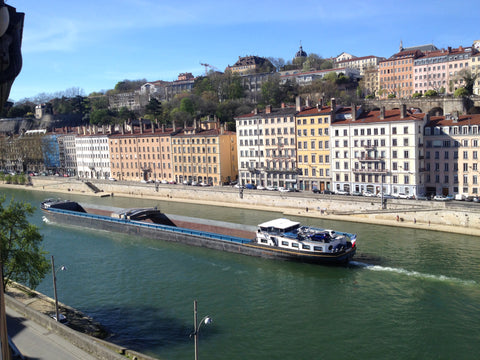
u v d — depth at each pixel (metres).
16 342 36.62
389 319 47.78
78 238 89.12
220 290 57.88
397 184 102.19
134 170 161.88
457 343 42.34
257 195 112.69
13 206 52.62
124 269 67.62
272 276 62.31
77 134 186.00
